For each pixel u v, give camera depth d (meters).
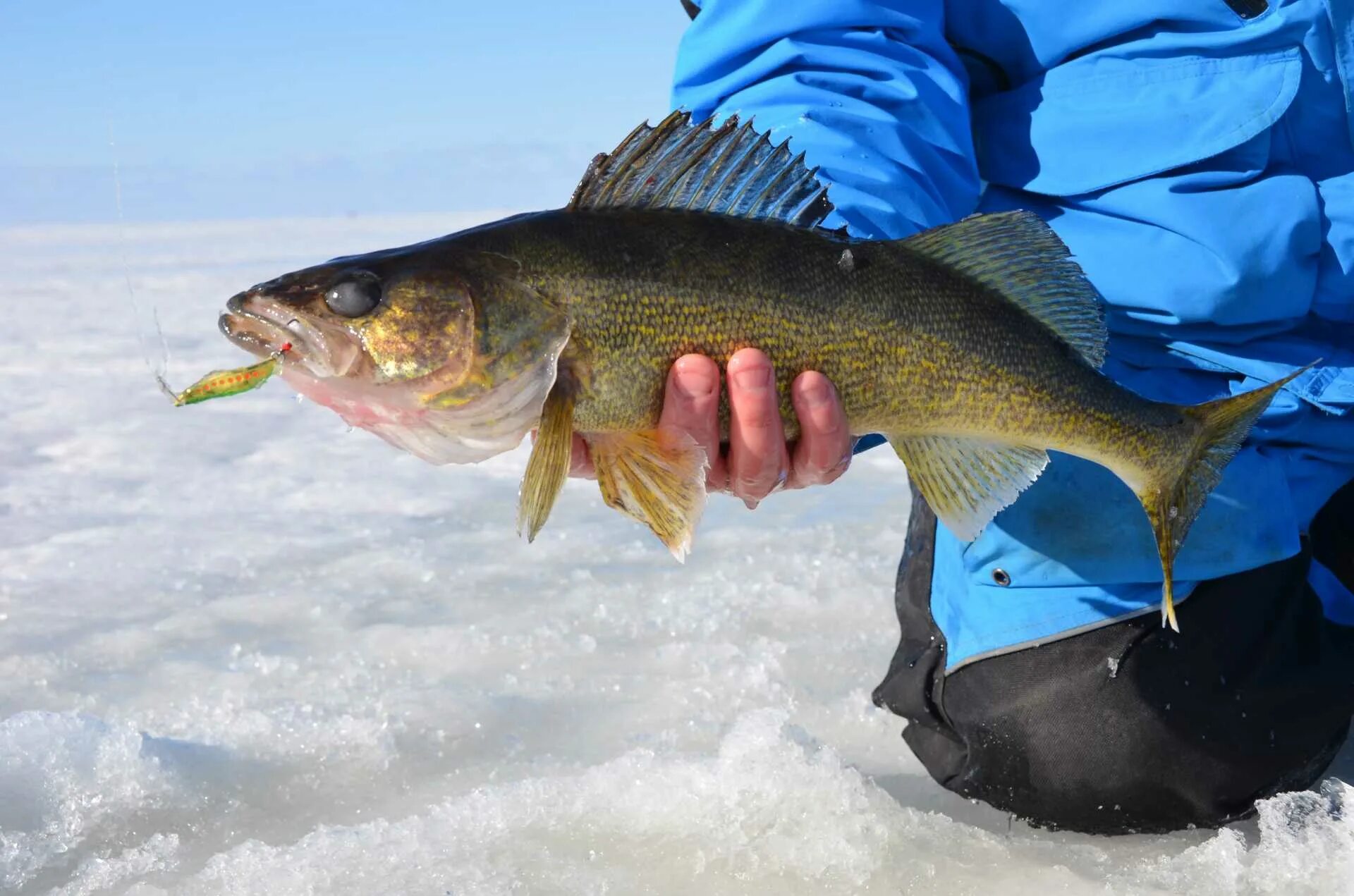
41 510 1.72
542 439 0.68
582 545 1.50
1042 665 0.87
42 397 2.73
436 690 1.06
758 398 0.68
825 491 1.75
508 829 0.82
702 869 0.79
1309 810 0.83
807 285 0.70
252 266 8.09
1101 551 0.85
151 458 2.07
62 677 1.11
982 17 0.92
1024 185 0.90
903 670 0.94
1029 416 0.76
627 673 1.11
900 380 0.73
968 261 0.75
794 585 1.33
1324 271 0.85
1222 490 0.84
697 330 0.69
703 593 1.30
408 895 0.75
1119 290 0.86
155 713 1.01
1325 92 0.85
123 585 1.37
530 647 1.17
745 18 0.88
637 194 0.71
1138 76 0.87
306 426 2.34
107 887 0.78
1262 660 0.85
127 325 4.32
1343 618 0.94
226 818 0.86
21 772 0.87
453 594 1.32
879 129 0.84
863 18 0.87
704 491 0.68
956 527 0.78
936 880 0.79
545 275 0.68
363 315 0.67
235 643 1.19
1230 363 0.86
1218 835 0.84
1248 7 0.85
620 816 0.83
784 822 0.83
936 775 0.93
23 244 12.65
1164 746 0.84
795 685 1.08
